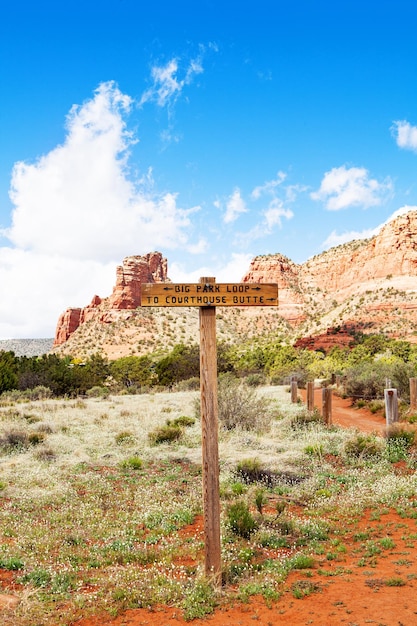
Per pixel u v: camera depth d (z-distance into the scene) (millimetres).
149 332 153000
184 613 5711
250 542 7992
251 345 145000
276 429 18781
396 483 11086
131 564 7441
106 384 65875
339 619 5270
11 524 9594
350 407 26156
